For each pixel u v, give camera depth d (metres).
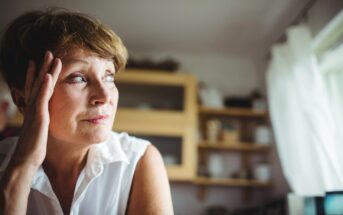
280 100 1.98
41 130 0.57
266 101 2.70
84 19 0.66
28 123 0.57
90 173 0.68
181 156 2.53
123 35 2.69
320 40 1.77
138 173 0.73
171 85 2.68
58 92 0.60
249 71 2.97
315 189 1.60
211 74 2.98
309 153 1.67
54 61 0.59
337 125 1.69
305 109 1.62
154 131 2.56
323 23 1.68
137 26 2.54
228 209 2.71
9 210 0.53
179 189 2.76
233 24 2.44
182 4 2.22
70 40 0.61
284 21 2.13
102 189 0.71
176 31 2.59
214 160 2.68
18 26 0.69
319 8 1.72
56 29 0.64
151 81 2.66
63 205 0.71
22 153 0.56
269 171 2.62
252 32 2.53
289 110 1.86
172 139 2.57
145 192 0.69
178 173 2.49
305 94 1.64
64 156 0.68
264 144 2.63
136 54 2.95
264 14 2.29
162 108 2.62
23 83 0.68
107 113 0.61
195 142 2.57
